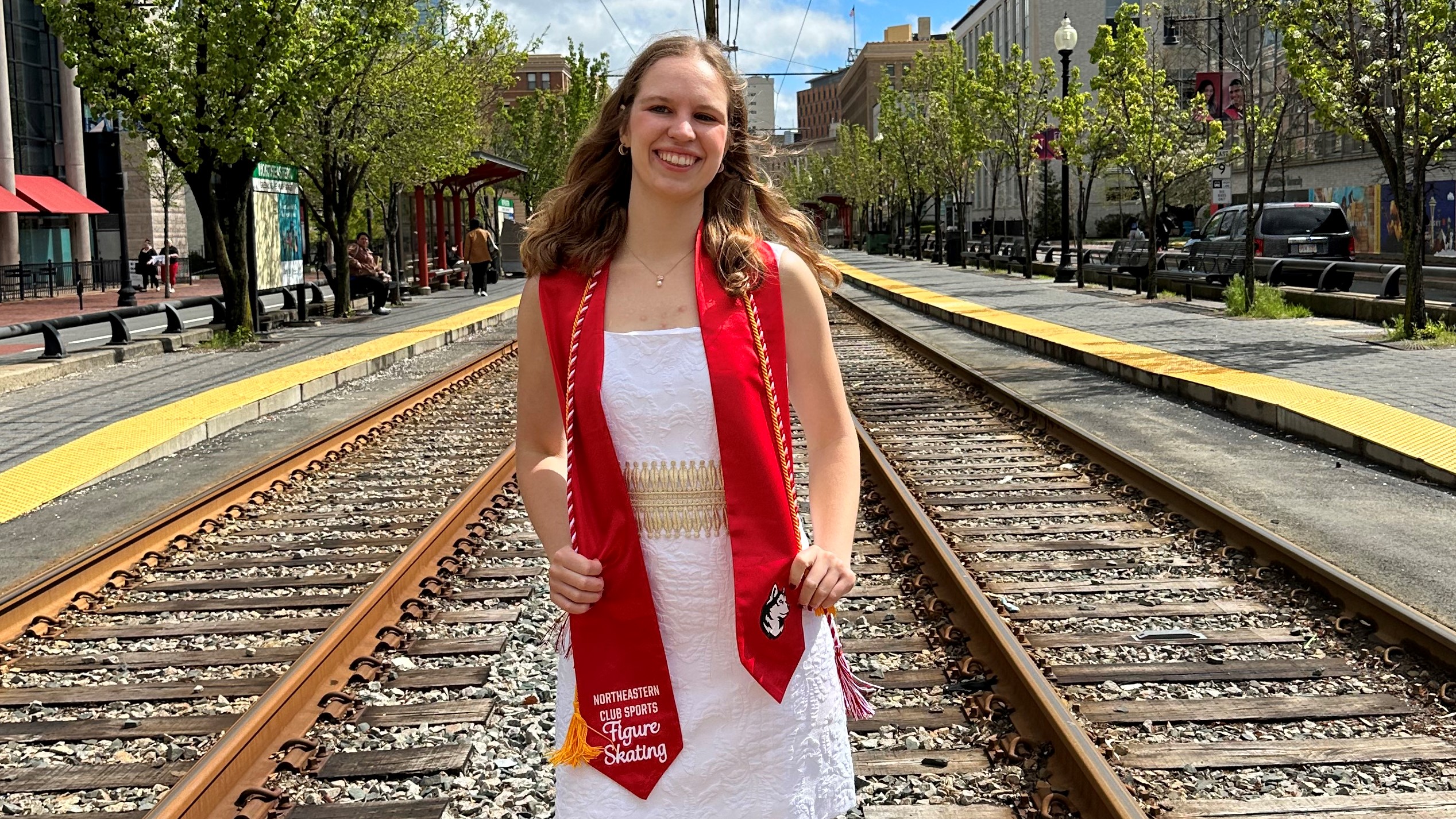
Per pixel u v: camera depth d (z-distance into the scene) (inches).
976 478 358.0
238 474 366.0
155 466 411.5
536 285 90.5
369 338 798.5
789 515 85.7
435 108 1005.2
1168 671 201.9
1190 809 152.9
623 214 90.6
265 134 747.4
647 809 85.4
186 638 235.0
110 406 518.9
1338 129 639.8
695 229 89.7
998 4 3408.0
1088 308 903.7
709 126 87.5
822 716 88.4
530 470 91.4
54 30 719.7
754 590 84.0
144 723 189.6
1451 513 300.5
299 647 225.9
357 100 925.8
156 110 719.1
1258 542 265.6
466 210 1964.8
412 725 183.2
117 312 731.4
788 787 86.5
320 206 1266.0
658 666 85.0
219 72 724.7
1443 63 597.3
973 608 218.2
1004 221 3100.4
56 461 399.5
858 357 695.1
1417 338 618.8
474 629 230.4
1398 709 185.2
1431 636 200.2
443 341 819.4
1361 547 271.3
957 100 1605.6
